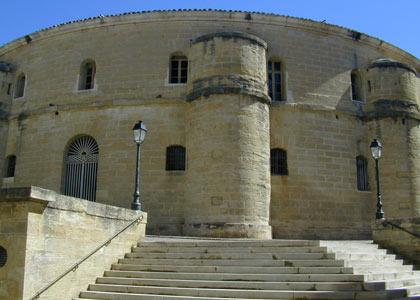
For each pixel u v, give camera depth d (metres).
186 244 15.60
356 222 24.55
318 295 12.04
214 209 21.06
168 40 24.97
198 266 14.02
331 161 24.73
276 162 24.05
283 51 25.28
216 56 22.80
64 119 25.17
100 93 24.92
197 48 23.52
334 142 25.03
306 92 25.06
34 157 25.41
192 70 23.61
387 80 26.06
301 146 24.36
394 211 24.52
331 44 26.34
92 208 14.20
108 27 25.75
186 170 22.97
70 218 13.15
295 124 24.52
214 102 22.17
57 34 26.64
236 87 22.22
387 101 25.77
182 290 12.79
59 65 26.14
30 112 26.06
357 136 25.70
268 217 21.98
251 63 22.94
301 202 23.72
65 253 12.86
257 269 13.54
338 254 14.33
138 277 14.09
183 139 23.62
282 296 12.12
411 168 25.20
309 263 13.68
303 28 25.86
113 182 23.67
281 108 24.44
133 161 23.72
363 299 12.03
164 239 17.98
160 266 14.38
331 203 24.22
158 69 24.64
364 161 25.81
